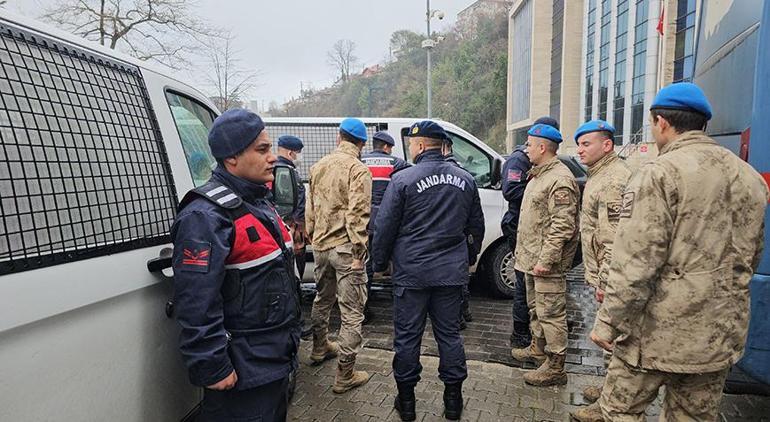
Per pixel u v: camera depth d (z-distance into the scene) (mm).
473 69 61062
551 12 44250
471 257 3166
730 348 1853
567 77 39250
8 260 1185
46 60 1466
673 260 1840
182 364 1828
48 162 1376
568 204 3176
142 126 1831
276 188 3270
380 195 4316
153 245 1729
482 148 5340
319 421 2939
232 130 1724
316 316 3693
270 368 1756
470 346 4051
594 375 3488
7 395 1146
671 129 1955
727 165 1843
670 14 25750
